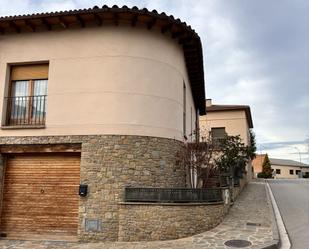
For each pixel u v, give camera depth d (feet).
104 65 34.22
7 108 36.14
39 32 36.11
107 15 33.09
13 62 36.17
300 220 37.24
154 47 35.50
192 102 55.72
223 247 25.82
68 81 34.53
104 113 33.40
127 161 32.58
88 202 31.83
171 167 34.76
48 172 34.68
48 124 34.14
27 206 34.40
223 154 50.34
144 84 34.40
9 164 35.70
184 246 26.58
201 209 31.14
